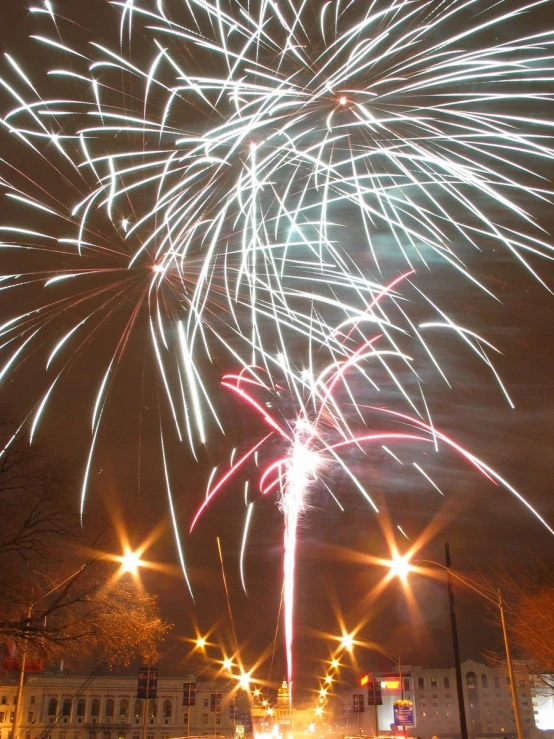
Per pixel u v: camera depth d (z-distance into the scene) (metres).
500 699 87.88
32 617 26.11
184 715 95.69
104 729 92.38
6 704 89.50
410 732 87.44
